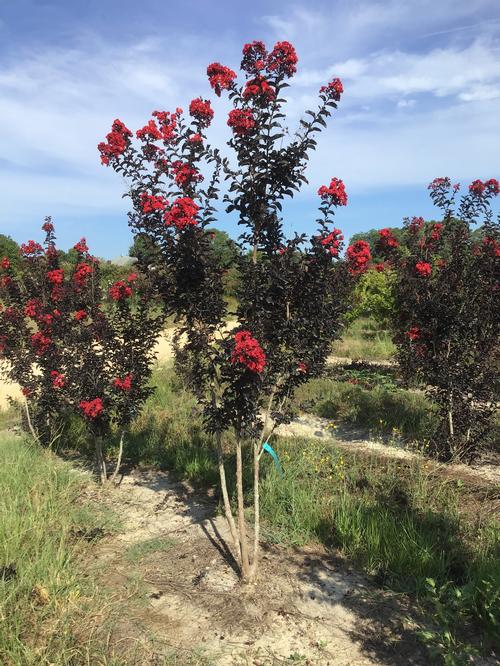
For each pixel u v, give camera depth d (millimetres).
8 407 8805
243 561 3654
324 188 3406
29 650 2779
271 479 5098
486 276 6102
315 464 5742
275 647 3018
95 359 5414
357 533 4148
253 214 3500
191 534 4445
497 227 6168
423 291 6285
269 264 3475
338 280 6238
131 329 5508
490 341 5984
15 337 6547
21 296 6738
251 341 3027
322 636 3121
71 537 4246
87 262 6164
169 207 3701
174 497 5273
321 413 8156
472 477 5531
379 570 3832
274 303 3475
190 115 3594
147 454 6504
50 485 4844
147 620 3248
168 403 8492
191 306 3627
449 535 4164
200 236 3537
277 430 7293
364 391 9070
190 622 3240
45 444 6602
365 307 14875
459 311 5953
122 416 5469
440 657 2898
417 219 6922
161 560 4004
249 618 3275
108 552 4113
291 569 3871
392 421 7555
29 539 3902
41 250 6848
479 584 3375
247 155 3369
